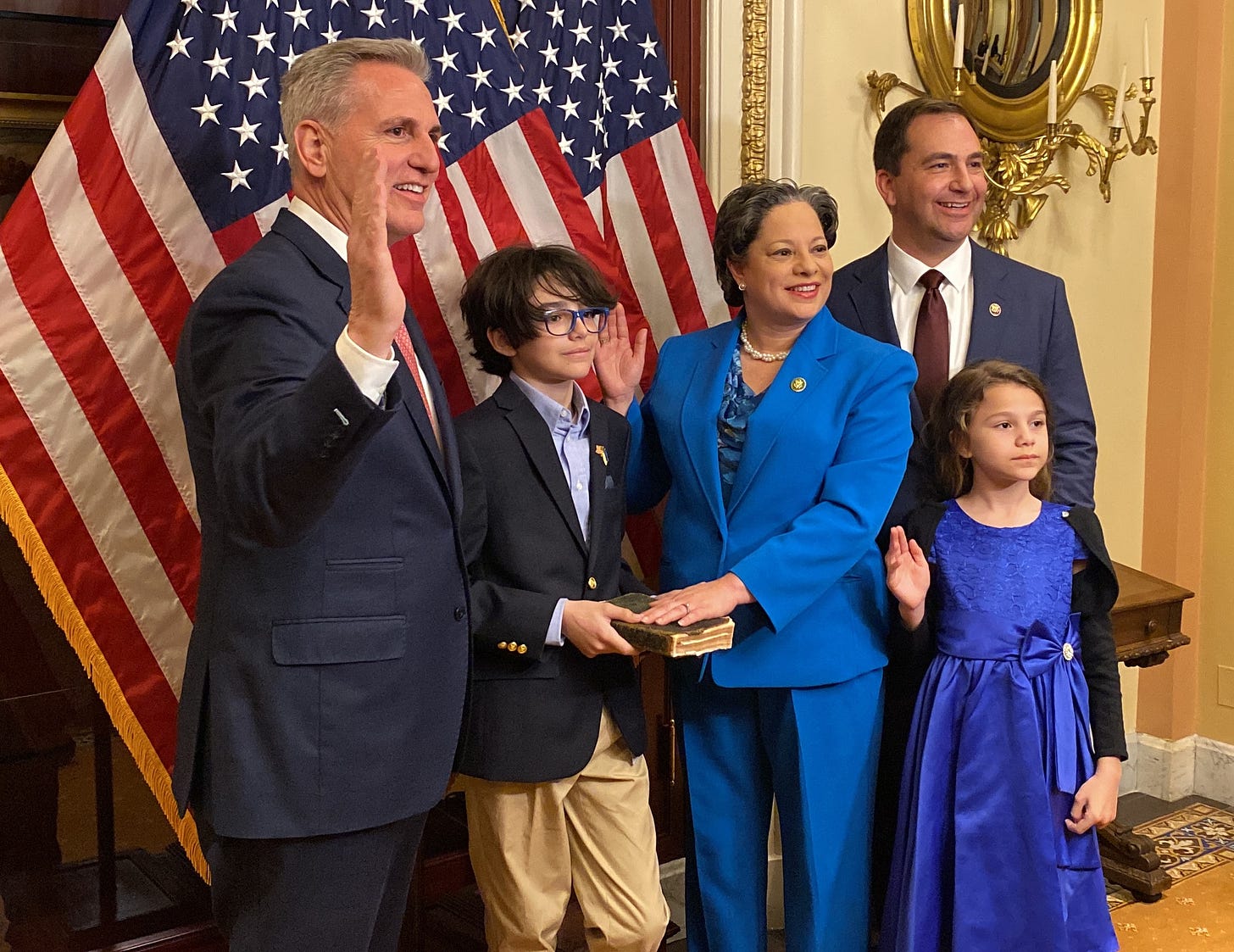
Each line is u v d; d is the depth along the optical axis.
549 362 2.07
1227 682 3.85
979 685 2.34
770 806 2.41
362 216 1.33
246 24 2.20
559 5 2.66
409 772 1.69
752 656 2.25
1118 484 3.87
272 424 1.38
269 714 1.60
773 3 3.00
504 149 2.44
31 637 2.33
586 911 2.17
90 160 2.10
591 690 2.11
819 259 2.23
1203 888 3.25
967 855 2.32
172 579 2.19
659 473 2.45
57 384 2.09
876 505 2.21
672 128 2.78
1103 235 3.72
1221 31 3.69
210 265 2.18
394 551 1.67
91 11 2.31
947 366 2.62
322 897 1.67
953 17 3.25
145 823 2.47
